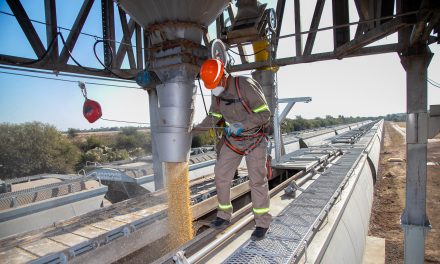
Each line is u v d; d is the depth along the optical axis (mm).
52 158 23031
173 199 4301
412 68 6051
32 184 10344
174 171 4156
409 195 6230
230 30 7027
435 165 22188
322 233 4172
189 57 3914
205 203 5422
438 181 17219
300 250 3402
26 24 5285
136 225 4523
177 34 3934
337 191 5727
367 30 5836
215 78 2902
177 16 3846
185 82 3951
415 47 5992
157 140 4078
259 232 3424
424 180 6090
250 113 3156
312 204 4820
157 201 5594
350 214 6125
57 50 5914
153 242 4898
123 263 4668
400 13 4703
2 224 7551
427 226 6082
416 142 6117
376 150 20516
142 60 8062
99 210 5031
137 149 29547
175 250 3244
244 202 7426
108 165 13664
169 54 3918
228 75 3145
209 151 16953
